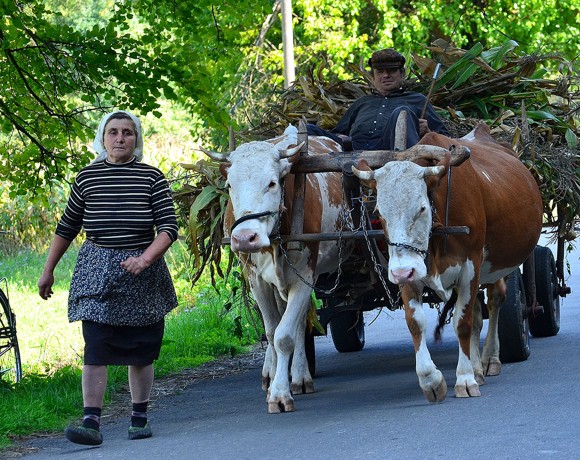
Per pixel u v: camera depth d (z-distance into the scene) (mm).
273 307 11141
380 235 10117
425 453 7715
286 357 10422
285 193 10234
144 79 14820
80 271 9250
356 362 14219
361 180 9656
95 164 9539
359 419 9422
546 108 13539
